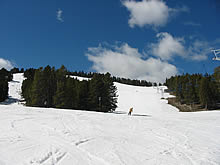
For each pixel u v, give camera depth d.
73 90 40.34
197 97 64.94
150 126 14.83
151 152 7.66
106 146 7.92
